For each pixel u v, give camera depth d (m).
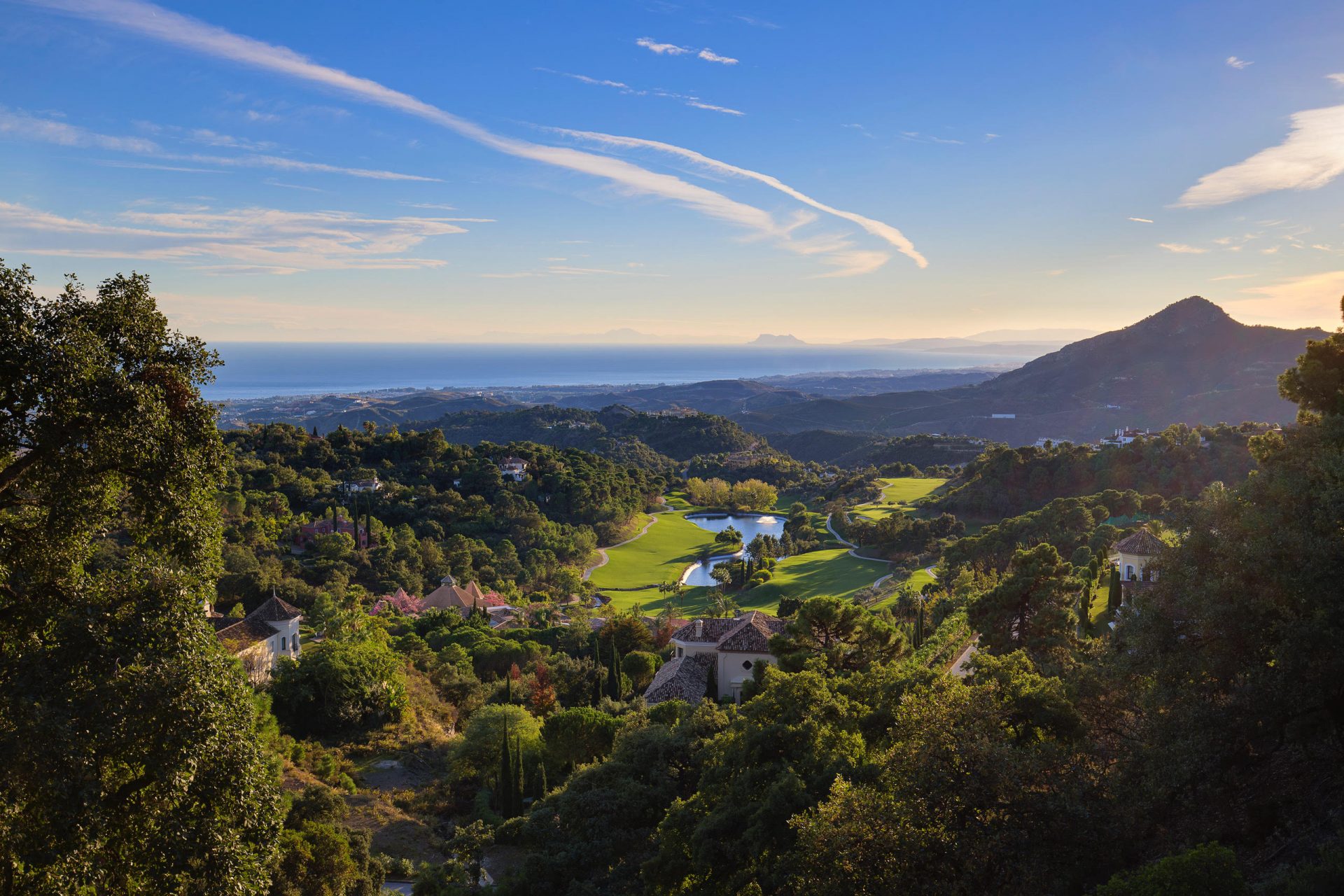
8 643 13.30
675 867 27.38
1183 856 14.34
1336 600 19.73
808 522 183.38
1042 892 16.92
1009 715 21.84
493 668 79.69
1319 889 13.95
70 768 12.05
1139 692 24.36
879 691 31.02
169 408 14.07
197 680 13.83
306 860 29.14
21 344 12.57
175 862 13.38
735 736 30.84
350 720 56.94
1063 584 43.78
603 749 49.75
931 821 18.38
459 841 36.41
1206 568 23.94
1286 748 21.39
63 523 13.86
